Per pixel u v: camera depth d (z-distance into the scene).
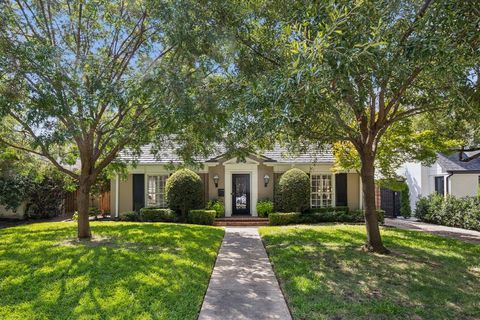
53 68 5.88
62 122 7.32
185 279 5.91
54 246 8.26
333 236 10.20
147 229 10.99
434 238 10.14
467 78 4.57
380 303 4.97
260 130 5.13
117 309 4.61
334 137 7.80
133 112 8.92
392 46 3.90
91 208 16.44
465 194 15.95
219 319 4.46
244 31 6.43
